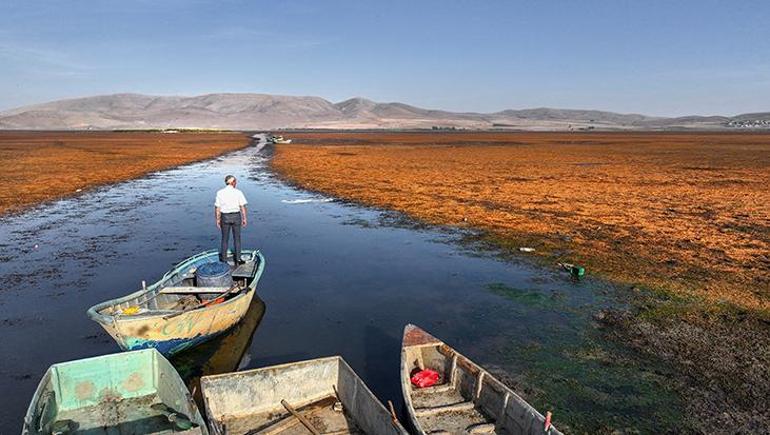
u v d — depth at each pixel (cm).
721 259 1639
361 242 1903
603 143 9606
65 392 738
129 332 852
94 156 5650
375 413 697
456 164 4941
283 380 784
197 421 639
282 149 7369
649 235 1969
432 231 2078
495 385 766
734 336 1080
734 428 760
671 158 5694
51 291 1327
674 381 898
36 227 2091
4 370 912
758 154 6278
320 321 1169
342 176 3897
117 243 1848
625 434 745
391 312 1226
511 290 1380
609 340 1068
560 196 2923
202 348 1023
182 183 3594
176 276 1198
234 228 1309
